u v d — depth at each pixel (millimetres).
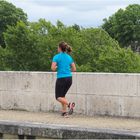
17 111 14508
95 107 13453
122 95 13047
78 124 11766
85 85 13586
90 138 10172
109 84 13242
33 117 13125
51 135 10609
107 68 29734
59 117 13102
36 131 10766
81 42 31594
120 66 29812
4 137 11328
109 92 13242
